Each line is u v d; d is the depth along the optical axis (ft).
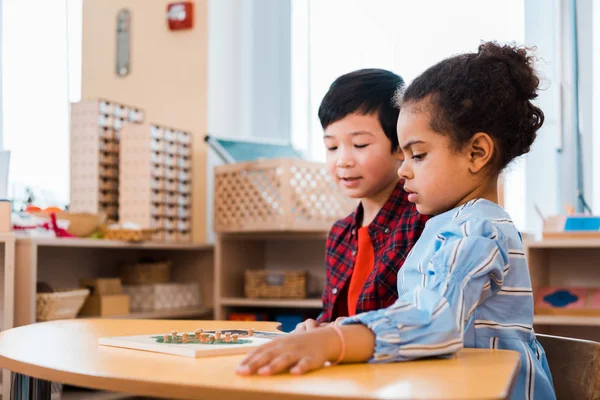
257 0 10.08
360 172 4.53
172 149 8.55
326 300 4.96
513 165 3.39
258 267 9.20
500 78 2.98
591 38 8.28
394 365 2.28
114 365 2.34
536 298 7.35
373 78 4.58
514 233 2.91
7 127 10.42
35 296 6.59
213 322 4.02
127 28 9.71
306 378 2.06
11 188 8.27
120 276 8.66
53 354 2.62
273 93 9.95
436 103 2.95
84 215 7.45
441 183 2.97
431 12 8.95
